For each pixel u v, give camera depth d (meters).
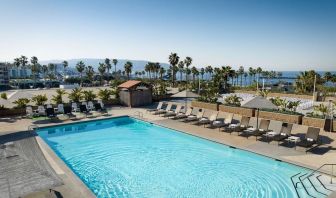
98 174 12.03
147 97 29.58
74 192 9.05
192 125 19.22
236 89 46.44
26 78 128.50
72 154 14.70
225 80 50.69
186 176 11.70
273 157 12.34
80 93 29.31
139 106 28.38
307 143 13.19
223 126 17.58
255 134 15.19
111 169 12.59
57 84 69.94
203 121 19.03
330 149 13.32
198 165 12.93
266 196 9.76
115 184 11.01
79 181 9.91
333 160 11.84
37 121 20.56
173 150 15.20
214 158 13.82
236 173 11.90
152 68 85.31
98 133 19.00
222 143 14.79
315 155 12.52
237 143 14.66
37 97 24.45
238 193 10.09
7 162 7.35
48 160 12.19
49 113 21.67
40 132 18.66
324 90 41.50
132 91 27.88
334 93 40.06
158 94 34.81
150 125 20.50
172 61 66.25
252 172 11.95
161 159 13.81
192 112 21.72
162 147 15.77
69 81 81.44
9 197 5.99
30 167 7.23
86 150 15.34
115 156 14.33
